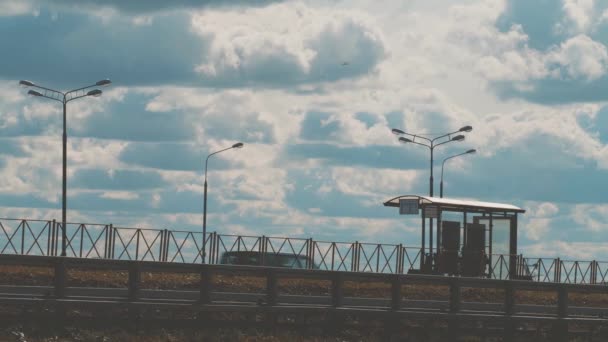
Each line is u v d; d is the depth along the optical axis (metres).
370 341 30.50
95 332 25.95
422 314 32.00
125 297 26.94
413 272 51.72
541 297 46.75
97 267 26.17
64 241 42.00
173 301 27.56
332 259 48.94
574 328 38.25
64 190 62.19
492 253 56.47
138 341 26.05
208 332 27.78
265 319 29.75
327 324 30.59
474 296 44.06
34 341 24.53
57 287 25.67
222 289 36.53
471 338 33.44
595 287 36.59
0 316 25.27
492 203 56.84
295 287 39.50
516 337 34.47
